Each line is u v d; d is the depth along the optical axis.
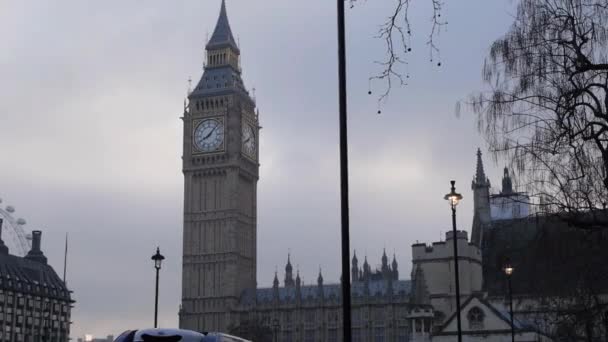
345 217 24.38
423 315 126.06
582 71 32.34
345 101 25.44
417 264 149.75
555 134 33.12
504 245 38.97
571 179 33.34
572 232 36.28
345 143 25.02
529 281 44.00
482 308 103.94
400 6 23.67
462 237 148.25
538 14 33.53
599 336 44.78
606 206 33.34
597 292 38.53
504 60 33.91
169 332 20.02
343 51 25.88
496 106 34.16
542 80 33.16
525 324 105.12
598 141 32.47
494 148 34.34
